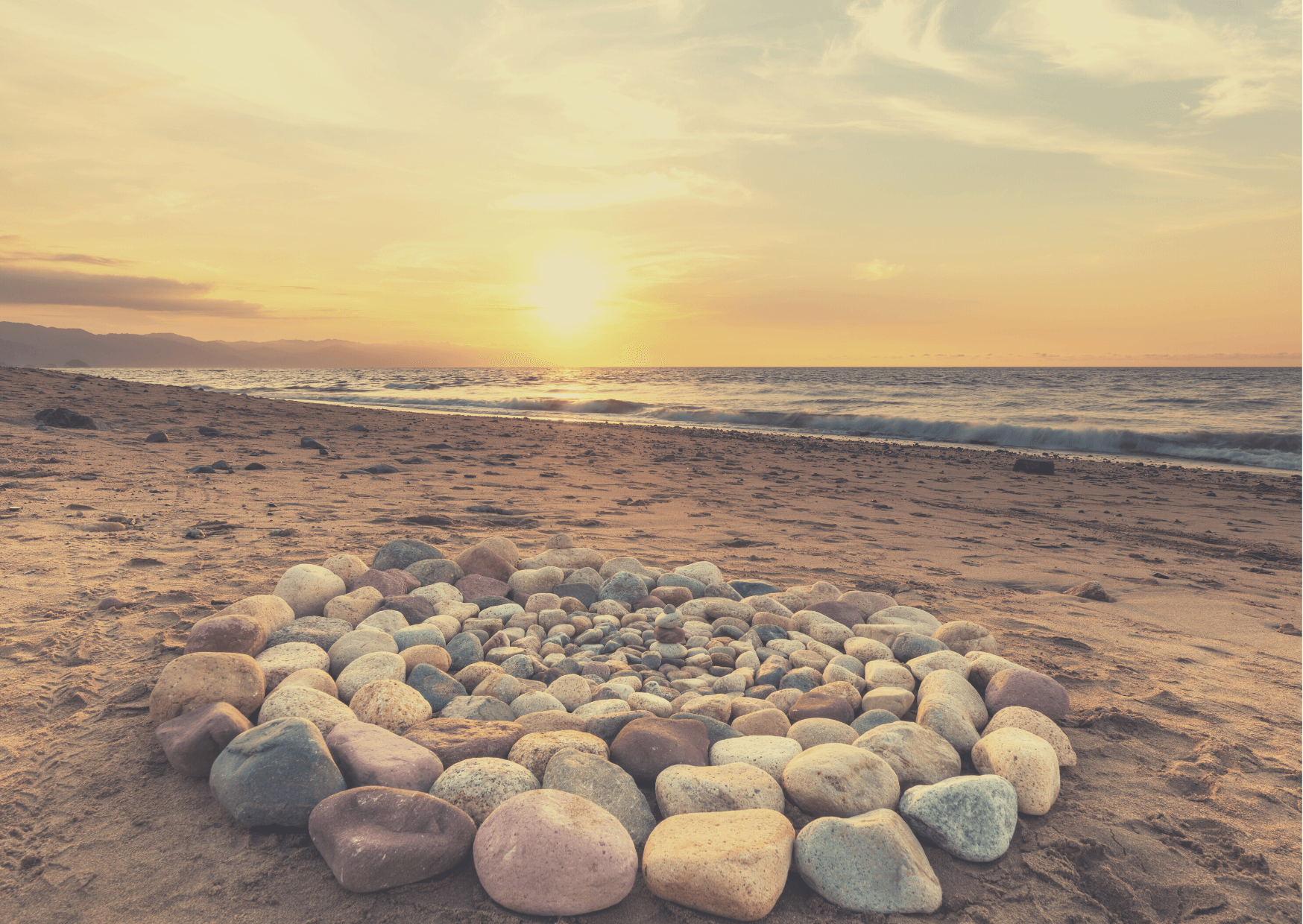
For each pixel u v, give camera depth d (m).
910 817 2.10
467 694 2.81
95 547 4.30
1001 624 4.13
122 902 1.66
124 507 5.49
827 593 4.17
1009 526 7.77
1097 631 4.09
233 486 6.82
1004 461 15.58
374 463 9.21
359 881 1.72
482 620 3.46
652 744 2.29
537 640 3.36
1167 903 1.85
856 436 22.78
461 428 16.94
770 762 2.30
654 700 2.71
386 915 1.67
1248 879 1.93
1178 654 3.74
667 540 5.95
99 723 2.37
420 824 1.85
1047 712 2.80
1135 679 3.34
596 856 1.74
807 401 36.91
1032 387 47.94
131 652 2.88
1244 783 2.40
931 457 15.73
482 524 6.01
